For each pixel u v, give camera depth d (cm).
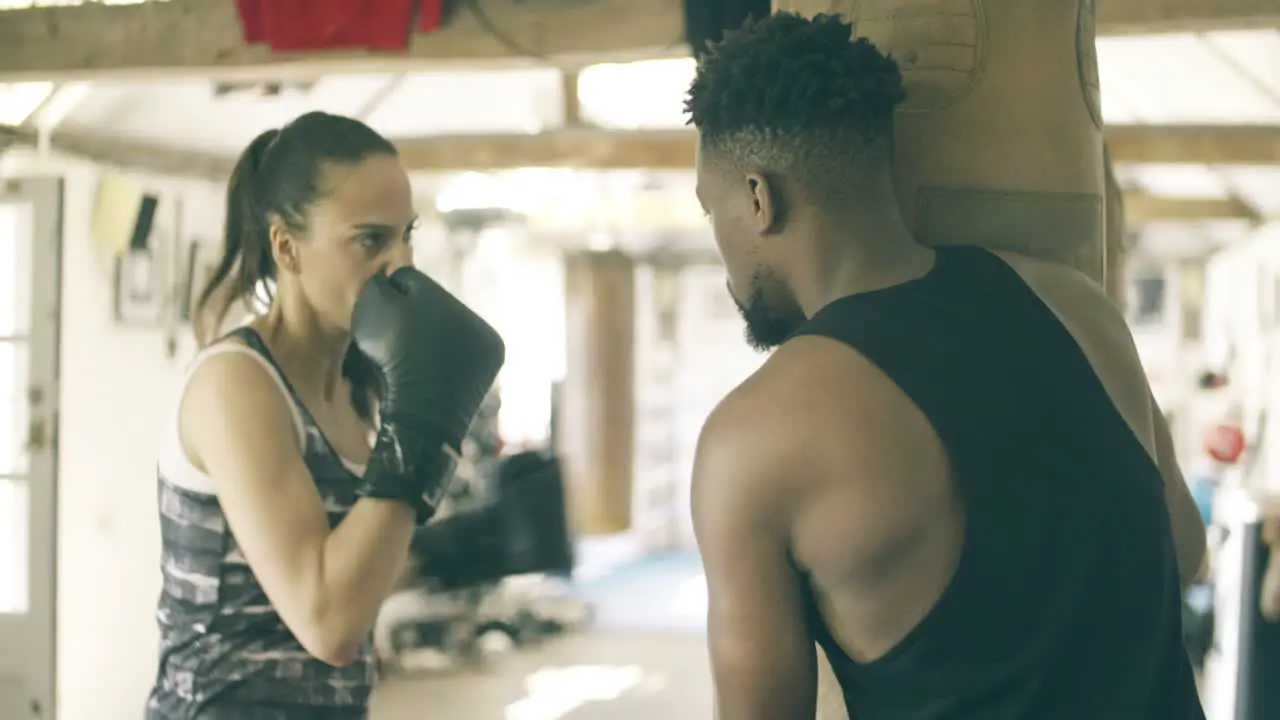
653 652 697
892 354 92
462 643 675
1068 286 108
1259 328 799
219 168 571
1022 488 89
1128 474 94
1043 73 121
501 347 150
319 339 153
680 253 1067
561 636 737
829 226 100
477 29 385
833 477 90
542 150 657
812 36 100
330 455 147
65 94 461
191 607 144
